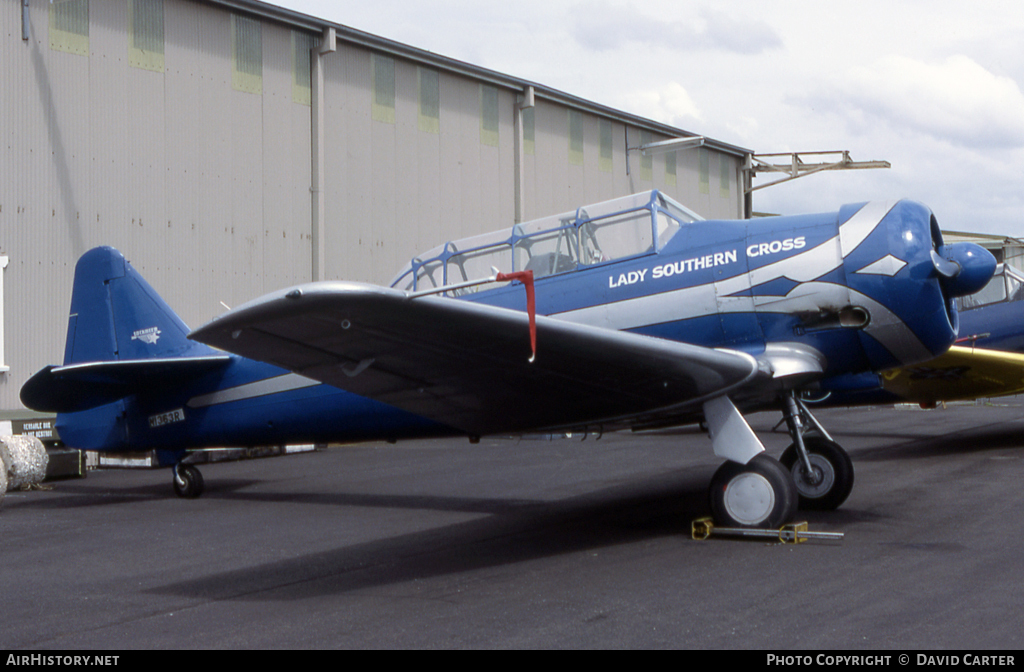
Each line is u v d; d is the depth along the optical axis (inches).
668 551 193.3
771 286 219.3
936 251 222.5
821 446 238.2
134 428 330.6
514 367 187.8
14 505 322.3
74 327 353.7
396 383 198.7
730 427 206.4
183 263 507.5
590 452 440.8
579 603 153.0
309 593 169.3
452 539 221.8
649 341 179.8
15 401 441.4
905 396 429.1
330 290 143.7
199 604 163.8
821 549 188.2
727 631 132.3
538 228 257.0
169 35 506.0
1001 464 328.2
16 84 444.5
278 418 291.4
